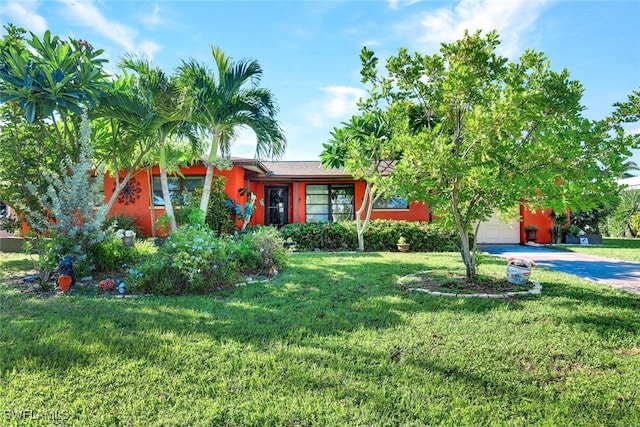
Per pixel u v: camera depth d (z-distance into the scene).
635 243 14.80
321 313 4.64
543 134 5.53
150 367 3.09
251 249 7.59
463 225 6.48
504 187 5.37
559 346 3.56
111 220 12.46
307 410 2.50
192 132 10.35
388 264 8.49
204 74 9.30
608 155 5.07
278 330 3.98
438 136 5.90
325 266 8.20
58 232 6.80
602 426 2.36
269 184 16.42
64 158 7.82
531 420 2.43
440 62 6.41
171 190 14.07
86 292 5.77
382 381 2.90
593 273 7.70
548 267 8.55
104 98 8.73
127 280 5.84
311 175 14.92
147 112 9.32
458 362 3.23
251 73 9.72
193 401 2.61
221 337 3.76
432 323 4.24
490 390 2.79
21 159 7.75
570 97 5.69
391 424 2.37
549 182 5.33
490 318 4.42
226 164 10.90
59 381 2.85
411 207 14.82
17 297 5.39
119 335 3.79
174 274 5.86
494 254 11.28
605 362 3.24
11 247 11.21
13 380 2.85
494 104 5.46
